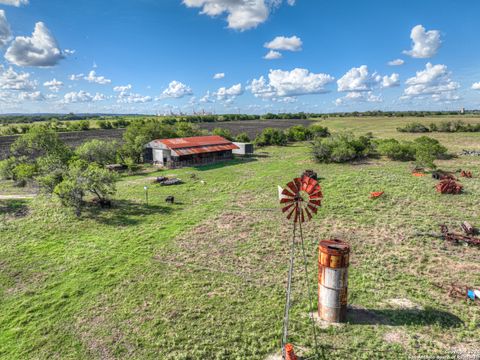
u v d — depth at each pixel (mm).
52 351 11453
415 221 21781
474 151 50969
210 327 12133
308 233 20922
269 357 10516
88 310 13656
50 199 29766
